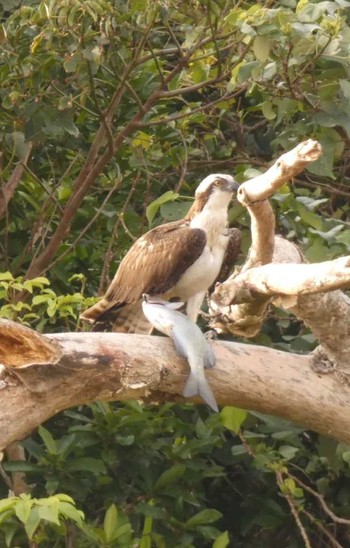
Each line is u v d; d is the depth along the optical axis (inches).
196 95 524.7
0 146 480.4
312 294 305.6
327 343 327.6
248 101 518.3
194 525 404.2
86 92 436.5
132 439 402.0
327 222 434.6
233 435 442.9
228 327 344.8
